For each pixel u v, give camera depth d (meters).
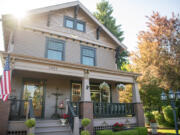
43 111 8.70
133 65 17.89
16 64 6.68
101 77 8.98
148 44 16.22
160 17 16.20
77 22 11.20
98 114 8.53
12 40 8.41
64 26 10.46
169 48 15.22
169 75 14.12
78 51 10.66
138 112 9.61
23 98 8.42
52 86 9.38
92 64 11.03
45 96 9.01
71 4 10.58
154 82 15.12
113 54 12.39
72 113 7.21
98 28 11.82
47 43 9.61
